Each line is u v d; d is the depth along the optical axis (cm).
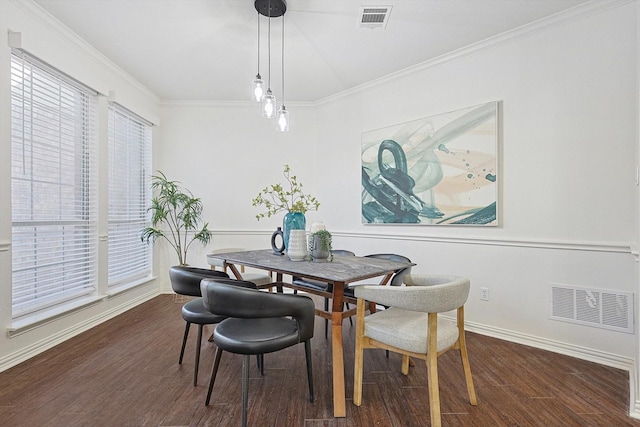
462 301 165
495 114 274
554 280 248
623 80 220
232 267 263
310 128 436
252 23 258
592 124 231
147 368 219
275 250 265
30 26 233
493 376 211
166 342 264
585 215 235
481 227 286
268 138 438
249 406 178
